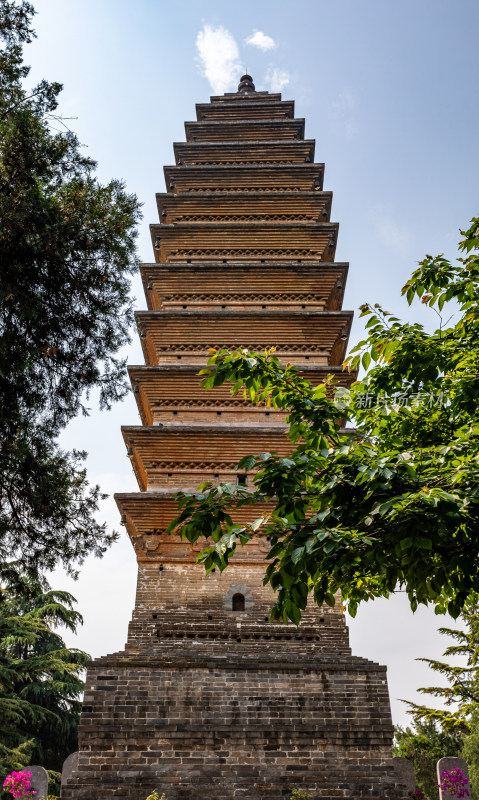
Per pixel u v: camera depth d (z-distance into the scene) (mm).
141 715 20922
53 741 54188
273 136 40500
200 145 38562
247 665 21734
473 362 12305
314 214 36062
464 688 43094
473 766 43125
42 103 16984
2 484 16922
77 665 54844
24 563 17562
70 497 17969
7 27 17031
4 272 15180
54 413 17234
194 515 10992
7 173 15906
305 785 20094
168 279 33031
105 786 19969
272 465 11156
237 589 24969
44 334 16359
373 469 9922
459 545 10305
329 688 21531
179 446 27516
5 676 50500
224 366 12070
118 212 17000
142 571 25328
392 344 12719
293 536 10633
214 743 20688
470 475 9688
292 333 31234
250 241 34688
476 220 13195
